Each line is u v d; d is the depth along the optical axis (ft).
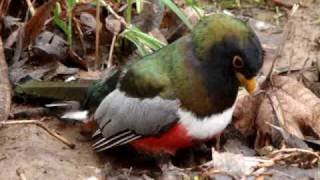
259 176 27.89
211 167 27.89
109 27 34.99
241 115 30.37
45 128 29.43
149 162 28.78
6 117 29.43
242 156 28.32
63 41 34.58
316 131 29.96
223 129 28.07
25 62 33.32
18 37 33.40
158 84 27.04
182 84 26.71
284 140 29.58
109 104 28.17
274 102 30.30
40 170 27.40
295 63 35.24
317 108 30.07
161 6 35.91
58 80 32.78
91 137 29.66
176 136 27.22
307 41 37.01
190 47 26.89
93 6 36.01
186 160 29.07
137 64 27.89
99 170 27.84
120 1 36.83
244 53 26.22
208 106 26.73
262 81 30.68
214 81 26.55
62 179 27.12
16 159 27.78
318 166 28.68
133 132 27.73
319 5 39.91
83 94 30.32
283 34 36.76
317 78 33.96
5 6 34.78
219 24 26.55
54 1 33.24
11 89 31.35
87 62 34.14
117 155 28.94
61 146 28.91
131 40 33.40
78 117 29.94
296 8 37.70
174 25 36.29
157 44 33.12
